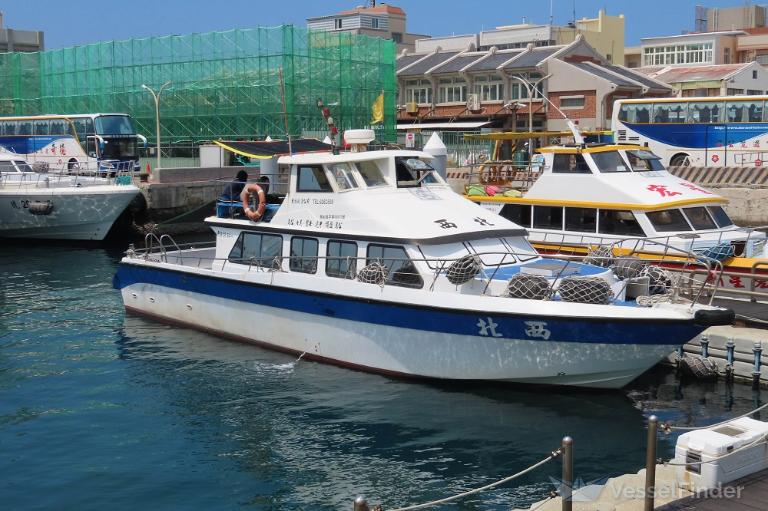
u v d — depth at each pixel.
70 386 14.89
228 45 50.88
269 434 12.58
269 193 17.62
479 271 13.99
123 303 21.47
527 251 15.47
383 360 14.74
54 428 12.98
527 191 21.36
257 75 49.97
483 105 61.38
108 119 42.38
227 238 17.53
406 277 14.49
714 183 34.56
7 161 36.41
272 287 15.97
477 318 13.42
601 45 75.94
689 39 77.75
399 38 94.69
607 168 20.03
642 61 81.19
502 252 14.14
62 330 18.70
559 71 57.31
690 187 20.12
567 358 13.27
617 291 13.87
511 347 13.44
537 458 11.65
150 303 19.09
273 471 11.40
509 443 12.13
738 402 13.56
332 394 14.08
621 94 56.75
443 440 12.25
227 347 16.91
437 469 11.35
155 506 10.45
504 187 23.12
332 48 52.53
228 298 17.02
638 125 38.34
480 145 51.19
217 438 12.51
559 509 8.27
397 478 11.12
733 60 77.31
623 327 12.70
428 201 15.88
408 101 66.38
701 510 8.07
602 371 13.36
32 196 33.00
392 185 16.02
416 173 16.34
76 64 56.78
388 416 13.13
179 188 38.50
